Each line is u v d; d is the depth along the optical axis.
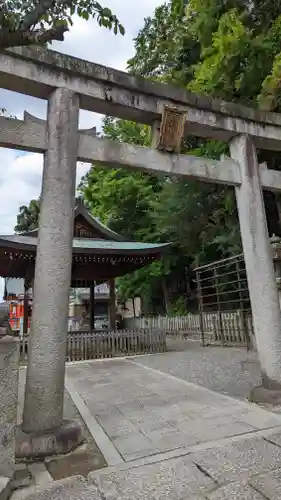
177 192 16.38
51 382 3.86
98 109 5.08
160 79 15.21
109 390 6.59
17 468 3.31
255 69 10.31
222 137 6.05
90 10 2.91
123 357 11.31
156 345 12.20
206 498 2.64
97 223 14.76
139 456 3.46
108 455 3.53
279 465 3.05
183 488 2.79
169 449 3.58
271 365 5.15
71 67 4.60
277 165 11.59
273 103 8.93
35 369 3.86
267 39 10.37
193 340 15.92
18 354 3.14
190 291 21.34
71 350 11.09
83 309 28.70
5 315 3.35
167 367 8.91
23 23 2.64
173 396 5.82
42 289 4.04
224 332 13.48
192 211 16.30
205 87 11.12
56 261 4.14
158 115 5.31
